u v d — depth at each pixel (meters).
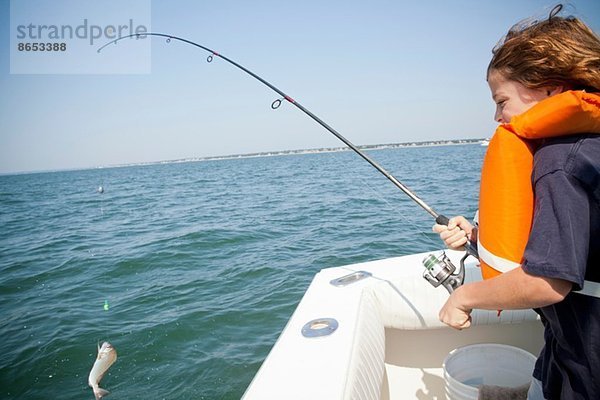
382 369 1.54
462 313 0.98
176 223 10.80
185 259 7.07
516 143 0.89
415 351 2.06
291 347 1.39
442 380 1.99
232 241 8.14
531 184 0.89
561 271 0.74
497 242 0.91
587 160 0.77
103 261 7.20
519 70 0.89
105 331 4.41
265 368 1.28
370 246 7.04
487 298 0.89
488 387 1.59
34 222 12.48
